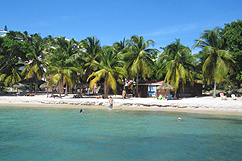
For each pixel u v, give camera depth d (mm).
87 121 18375
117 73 39719
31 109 27203
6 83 63344
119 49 53625
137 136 13203
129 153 10047
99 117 20750
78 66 48344
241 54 36031
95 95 50344
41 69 50469
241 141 12289
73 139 12383
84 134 13555
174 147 11016
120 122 18094
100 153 10023
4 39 44656
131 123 17625
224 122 18594
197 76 56812
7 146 11000
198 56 41156
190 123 17969
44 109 27312
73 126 16141
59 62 41625
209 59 39188
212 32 39062
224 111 26062
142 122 18188
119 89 57406
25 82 55469
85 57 51750
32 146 11023
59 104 32781
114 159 9266
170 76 43406
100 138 12625
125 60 48625
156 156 9656
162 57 43188
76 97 41562
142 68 46438
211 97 42062
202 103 29250
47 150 10414
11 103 33875
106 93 40000
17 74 61469
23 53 47500
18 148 10695
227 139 12695
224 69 37438
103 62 40562
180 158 9430
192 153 10109
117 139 12453
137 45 48031
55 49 54750
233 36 37969
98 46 53125
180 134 13891
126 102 30781
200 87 50438
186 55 40688
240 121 19156
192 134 13945
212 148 10875
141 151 10344
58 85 40875
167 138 12820
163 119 19969
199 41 41219
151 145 11336
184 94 47406
